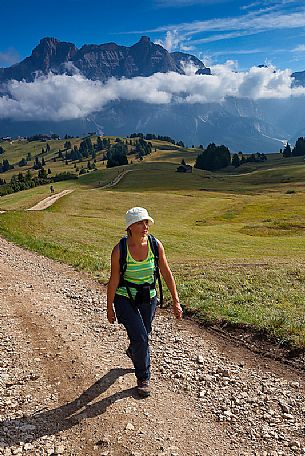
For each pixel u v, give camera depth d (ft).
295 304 38.19
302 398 22.57
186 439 18.98
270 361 27.02
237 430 19.79
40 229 126.31
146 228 21.62
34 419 20.49
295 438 19.20
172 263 70.90
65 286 48.37
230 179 609.42
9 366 26.25
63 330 32.71
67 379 24.44
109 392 22.85
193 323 34.50
